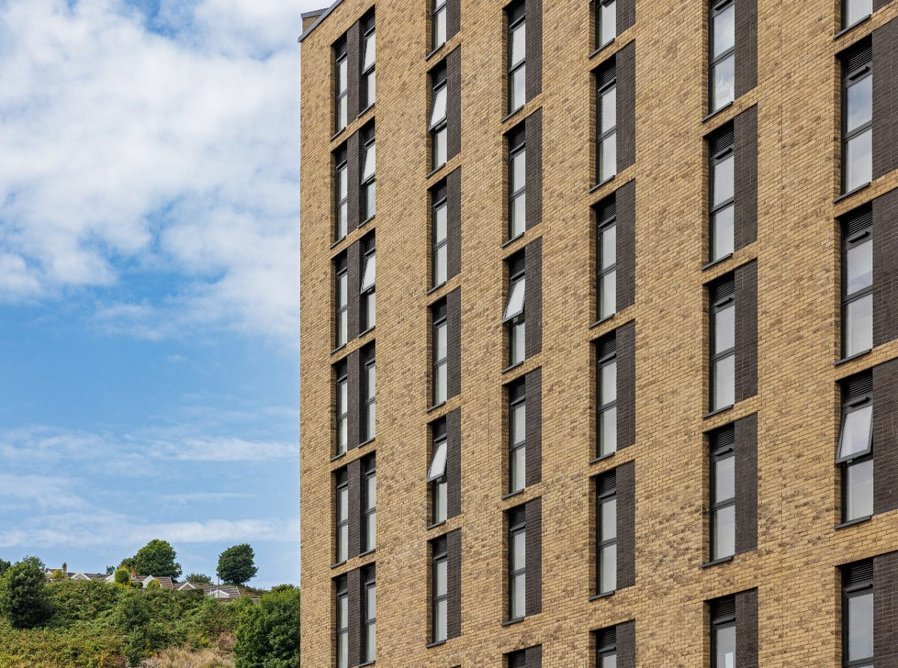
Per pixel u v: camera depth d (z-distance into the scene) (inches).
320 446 2214.6
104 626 5689.0
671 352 1582.2
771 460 1432.1
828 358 1384.1
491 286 1898.4
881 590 1291.8
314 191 2313.0
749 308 1486.2
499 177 1907.0
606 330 1688.0
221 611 5841.5
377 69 2198.6
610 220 1720.0
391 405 2069.4
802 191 1439.5
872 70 1379.2
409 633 1967.3
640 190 1662.2
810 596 1363.2
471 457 1898.4
